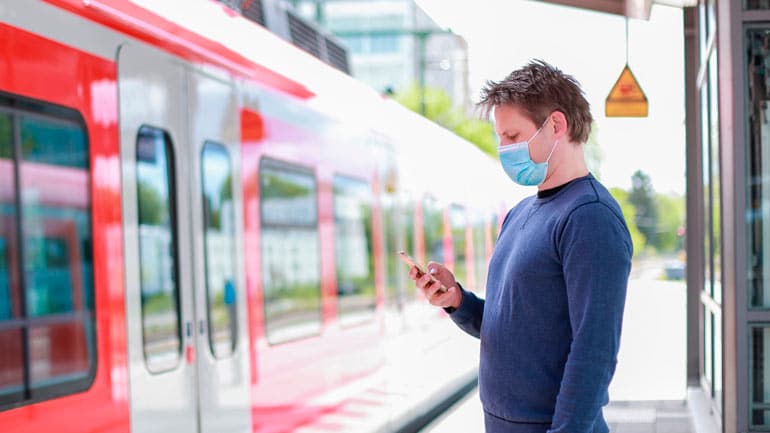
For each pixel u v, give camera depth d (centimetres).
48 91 322
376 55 5966
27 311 306
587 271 213
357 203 646
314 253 555
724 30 552
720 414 610
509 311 230
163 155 393
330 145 595
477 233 1122
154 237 382
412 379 777
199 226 418
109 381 346
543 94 230
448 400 914
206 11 445
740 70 535
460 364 971
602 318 211
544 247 224
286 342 504
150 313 376
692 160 851
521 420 229
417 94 3478
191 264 409
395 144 757
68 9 336
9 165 302
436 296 260
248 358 457
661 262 7081
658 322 2011
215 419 422
